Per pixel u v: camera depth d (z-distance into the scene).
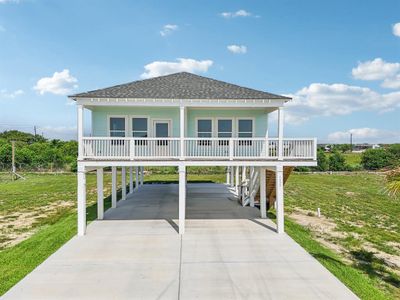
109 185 30.14
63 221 15.21
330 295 7.59
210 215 15.95
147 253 10.40
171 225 13.95
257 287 8.01
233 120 15.57
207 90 14.32
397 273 9.42
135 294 7.63
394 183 8.24
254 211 16.97
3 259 10.01
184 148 12.93
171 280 8.40
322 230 14.02
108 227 13.58
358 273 9.20
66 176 38.78
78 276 8.64
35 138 79.31
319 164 46.47
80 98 12.63
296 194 25.08
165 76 17.25
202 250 10.70
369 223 15.50
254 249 10.82
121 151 13.38
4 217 16.44
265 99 13.02
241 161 12.85
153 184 29.36
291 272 8.91
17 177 36.97
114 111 15.07
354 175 41.34
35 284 8.16
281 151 12.85
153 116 15.19
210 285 8.11
